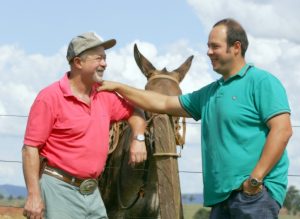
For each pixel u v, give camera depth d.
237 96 5.92
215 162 5.96
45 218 6.39
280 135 5.69
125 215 8.02
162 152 7.29
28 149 6.34
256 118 5.87
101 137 6.49
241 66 6.02
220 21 6.06
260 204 5.75
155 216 7.75
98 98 6.65
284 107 5.76
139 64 8.38
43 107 6.34
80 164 6.37
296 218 15.09
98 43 6.41
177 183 7.30
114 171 8.03
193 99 6.59
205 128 6.17
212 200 6.01
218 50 5.98
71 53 6.44
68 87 6.41
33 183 6.29
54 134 6.40
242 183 5.80
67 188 6.39
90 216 6.46
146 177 7.63
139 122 6.89
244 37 5.99
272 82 5.84
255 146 5.83
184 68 8.48
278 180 5.84
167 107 6.77
